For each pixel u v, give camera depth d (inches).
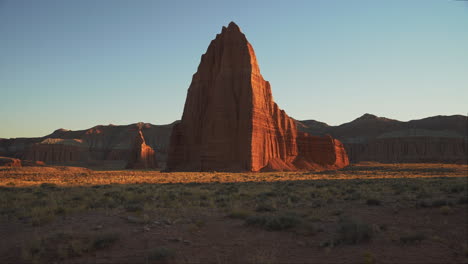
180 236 382.0
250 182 1433.3
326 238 362.3
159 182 1428.4
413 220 430.6
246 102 3302.2
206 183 1341.0
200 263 284.8
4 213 534.6
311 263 281.0
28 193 829.2
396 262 277.0
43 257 305.6
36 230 410.6
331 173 2484.0
